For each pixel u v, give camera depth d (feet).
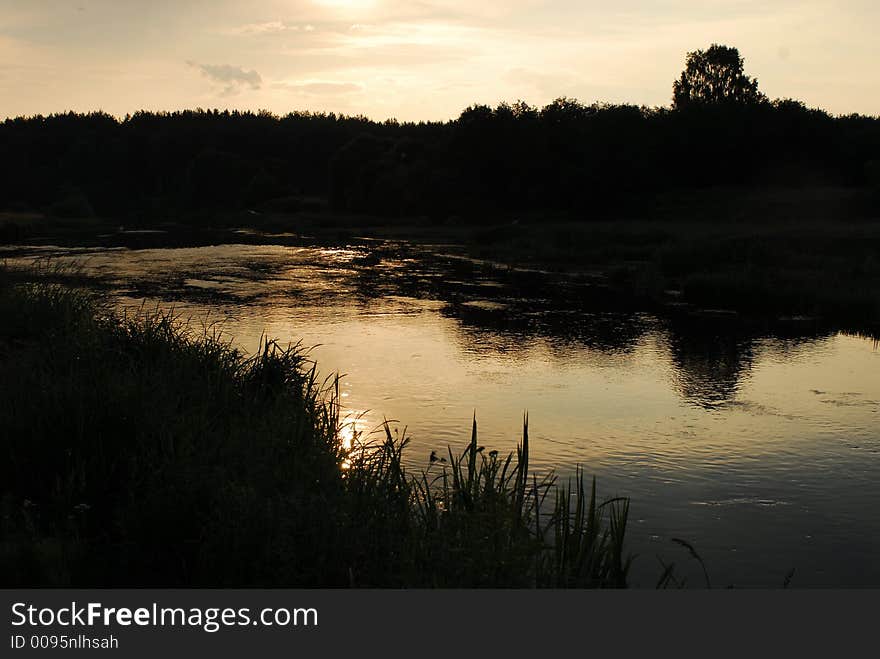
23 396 28.37
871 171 220.43
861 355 63.21
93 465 24.88
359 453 32.32
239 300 85.66
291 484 24.34
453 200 269.23
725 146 257.75
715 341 68.64
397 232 223.30
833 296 83.82
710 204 224.12
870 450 39.96
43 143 510.99
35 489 24.23
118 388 29.22
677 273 112.37
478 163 271.08
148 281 100.42
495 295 96.17
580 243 161.89
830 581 26.00
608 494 33.58
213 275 109.60
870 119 290.76
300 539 20.54
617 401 48.42
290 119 549.95
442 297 93.35
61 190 425.28
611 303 91.09
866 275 98.63
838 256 115.96
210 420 29.73
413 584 19.53
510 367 57.21
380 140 330.75
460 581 19.52
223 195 406.21
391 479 26.30
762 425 43.93
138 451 26.00
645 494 33.73
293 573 19.62
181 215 319.47
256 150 479.00
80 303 48.44
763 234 135.03
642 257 141.69
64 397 28.12
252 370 38.22
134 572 20.36
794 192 226.58
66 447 25.66
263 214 317.01
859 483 35.53
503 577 19.84
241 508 20.85
